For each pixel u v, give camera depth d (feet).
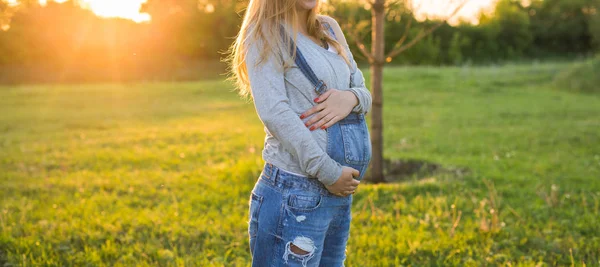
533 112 36.65
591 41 135.33
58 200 15.28
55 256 10.74
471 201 14.64
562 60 121.29
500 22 130.62
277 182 6.06
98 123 34.14
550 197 14.69
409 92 51.65
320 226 6.11
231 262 10.52
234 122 34.76
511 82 59.47
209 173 18.76
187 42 76.89
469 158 21.26
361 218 13.16
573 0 144.05
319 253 6.19
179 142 26.27
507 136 26.68
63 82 68.69
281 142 5.81
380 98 17.75
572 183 16.96
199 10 79.30
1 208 14.38
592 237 11.74
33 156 22.63
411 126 31.50
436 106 41.93
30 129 31.76
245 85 6.62
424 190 15.93
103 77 71.46
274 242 6.09
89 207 14.33
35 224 12.86
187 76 76.38
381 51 17.51
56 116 38.37
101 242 11.64
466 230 12.12
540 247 11.21
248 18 6.16
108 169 19.85
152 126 32.78
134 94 56.24
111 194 16.14
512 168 19.39
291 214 5.97
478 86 56.08
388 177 19.36
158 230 12.25
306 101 6.04
